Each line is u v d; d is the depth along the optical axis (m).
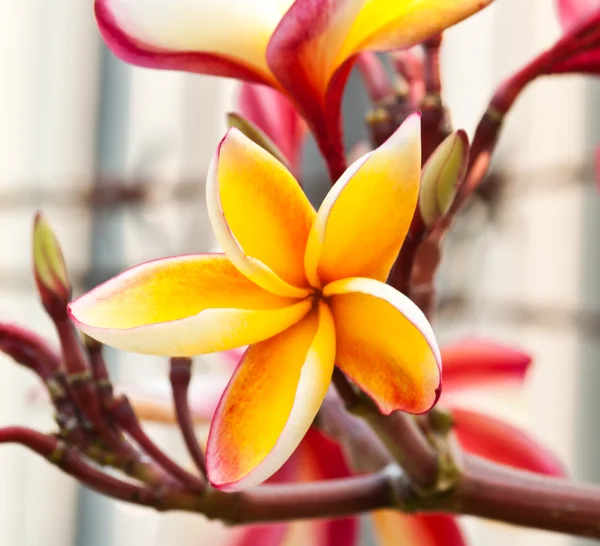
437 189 0.37
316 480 0.48
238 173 0.35
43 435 0.40
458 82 1.04
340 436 0.46
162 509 0.41
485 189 1.01
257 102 0.46
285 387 0.34
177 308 0.35
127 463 0.41
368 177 0.34
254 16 0.38
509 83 0.41
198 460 0.41
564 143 1.03
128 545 1.04
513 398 0.49
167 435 0.80
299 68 0.38
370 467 0.46
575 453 1.02
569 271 1.04
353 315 0.35
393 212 0.35
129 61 0.39
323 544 0.49
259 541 0.49
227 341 0.34
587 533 0.42
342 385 0.38
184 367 0.41
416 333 0.34
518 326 1.03
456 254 1.01
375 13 0.37
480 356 0.49
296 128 0.46
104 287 0.34
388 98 0.43
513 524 0.42
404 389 0.34
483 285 1.02
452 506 0.42
